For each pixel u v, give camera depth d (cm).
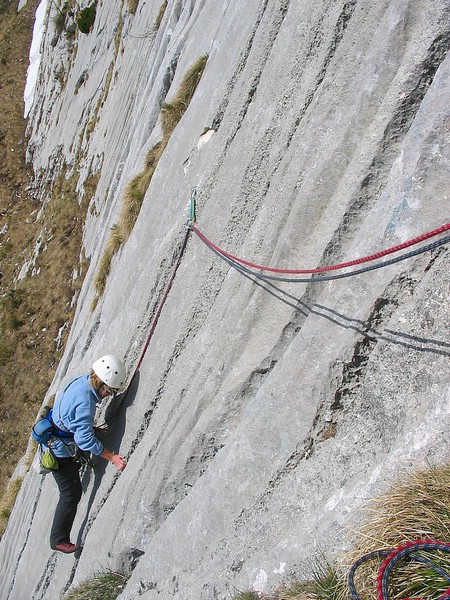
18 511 1159
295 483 425
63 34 2756
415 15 428
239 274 559
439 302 370
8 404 1800
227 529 473
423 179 389
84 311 1186
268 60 619
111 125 1762
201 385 566
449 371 354
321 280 404
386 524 324
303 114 535
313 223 477
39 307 1933
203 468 542
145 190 963
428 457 337
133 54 1670
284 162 537
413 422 364
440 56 409
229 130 668
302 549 379
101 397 683
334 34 512
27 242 2311
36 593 877
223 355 539
